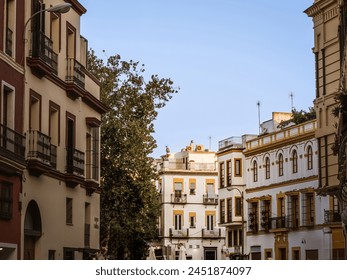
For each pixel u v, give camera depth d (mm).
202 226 105938
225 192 81875
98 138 41375
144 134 48625
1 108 28141
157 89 50406
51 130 34406
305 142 65438
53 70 33750
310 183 64375
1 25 28250
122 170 47969
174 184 106062
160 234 105188
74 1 37719
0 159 26375
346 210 40875
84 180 38156
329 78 44625
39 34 31547
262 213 72250
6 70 28578
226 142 83125
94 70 50125
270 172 71750
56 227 34156
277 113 78750
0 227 27656
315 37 46062
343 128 38531
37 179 31625
